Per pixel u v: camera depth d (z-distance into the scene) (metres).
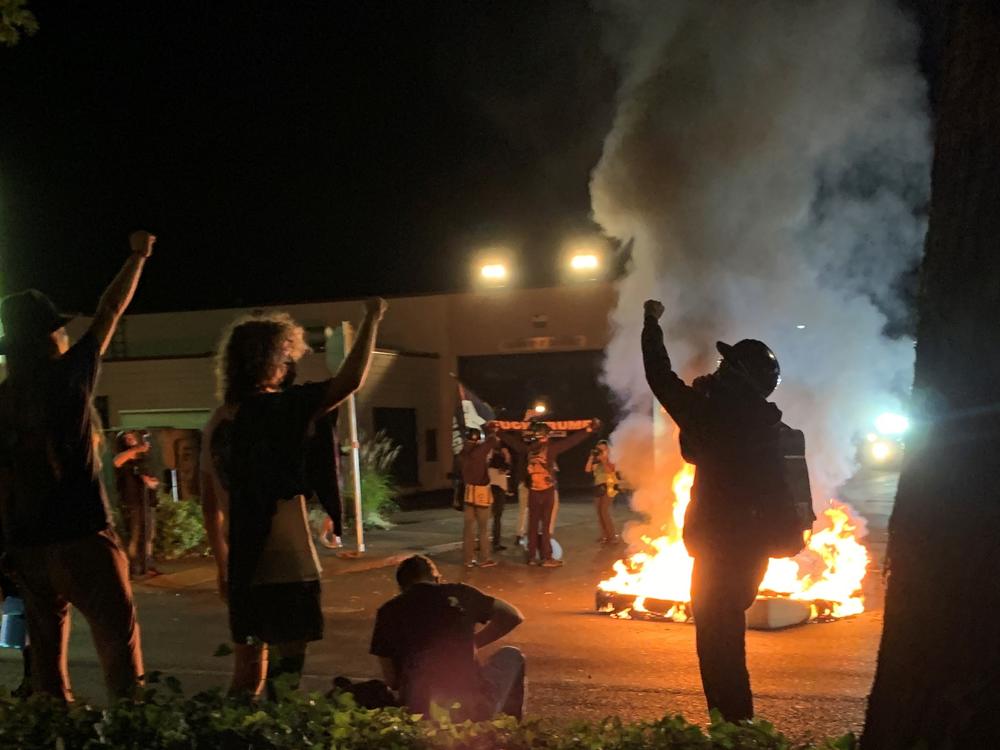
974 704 3.06
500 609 5.04
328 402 4.58
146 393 26.38
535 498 14.99
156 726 3.91
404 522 20.77
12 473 4.66
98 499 4.76
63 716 4.08
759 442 4.67
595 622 10.66
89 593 4.70
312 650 9.52
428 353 28.47
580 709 7.30
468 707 4.67
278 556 4.55
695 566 4.73
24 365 4.66
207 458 4.89
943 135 3.39
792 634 9.80
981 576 3.11
